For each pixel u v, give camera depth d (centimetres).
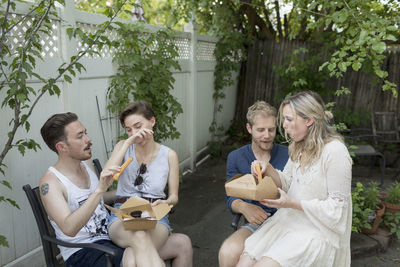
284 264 169
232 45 615
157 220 196
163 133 429
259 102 231
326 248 176
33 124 249
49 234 202
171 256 215
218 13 620
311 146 179
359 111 593
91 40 239
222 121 679
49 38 258
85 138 204
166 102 400
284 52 662
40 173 258
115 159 207
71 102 280
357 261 293
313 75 607
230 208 226
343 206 172
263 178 188
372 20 289
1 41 196
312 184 179
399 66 558
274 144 243
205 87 582
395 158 563
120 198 232
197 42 536
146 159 231
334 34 582
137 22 343
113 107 332
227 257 198
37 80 247
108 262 181
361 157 583
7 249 237
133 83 371
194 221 371
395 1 367
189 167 541
